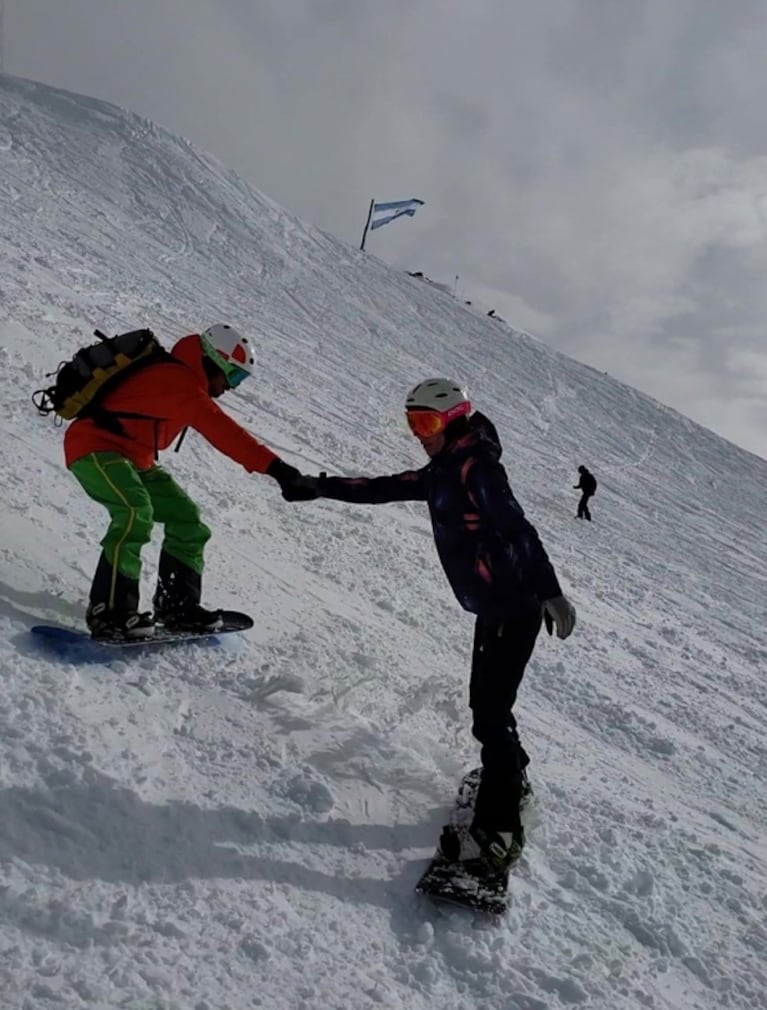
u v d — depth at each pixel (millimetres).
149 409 3633
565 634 3055
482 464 3084
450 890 2896
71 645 3445
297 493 3518
